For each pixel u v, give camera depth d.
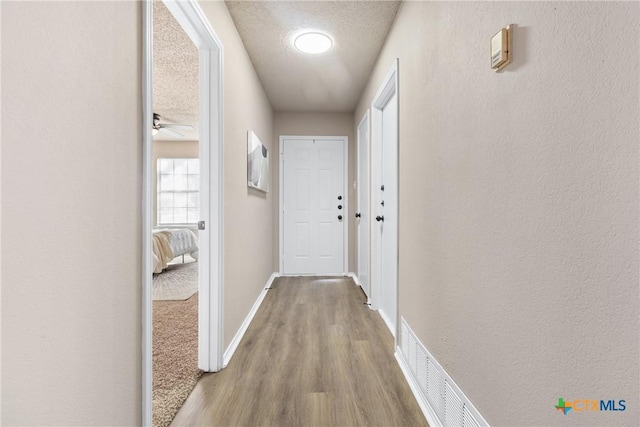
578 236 0.65
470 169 1.11
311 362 1.95
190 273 4.83
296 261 4.51
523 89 0.82
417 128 1.69
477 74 1.05
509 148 0.88
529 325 0.80
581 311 0.65
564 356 0.69
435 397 1.39
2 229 0.60
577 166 0.65
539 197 0.76
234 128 2.21
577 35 0.65
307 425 1.38
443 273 1.34
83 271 0.80
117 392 0.94
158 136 6.69
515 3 0.85
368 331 2.45
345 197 4.51
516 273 0.85
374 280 3.00
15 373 0.63
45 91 0.69
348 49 2.69
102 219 0.87
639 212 0.53
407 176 1.87
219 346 1.84
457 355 1.20
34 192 0.66
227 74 2.05
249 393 1.61
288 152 4.49
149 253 1.07
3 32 0.60
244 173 2.51
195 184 6.95
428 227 1.51
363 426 1.38
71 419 0.77
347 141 4.50
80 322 0.79
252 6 2.08
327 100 4.02
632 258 0.54
